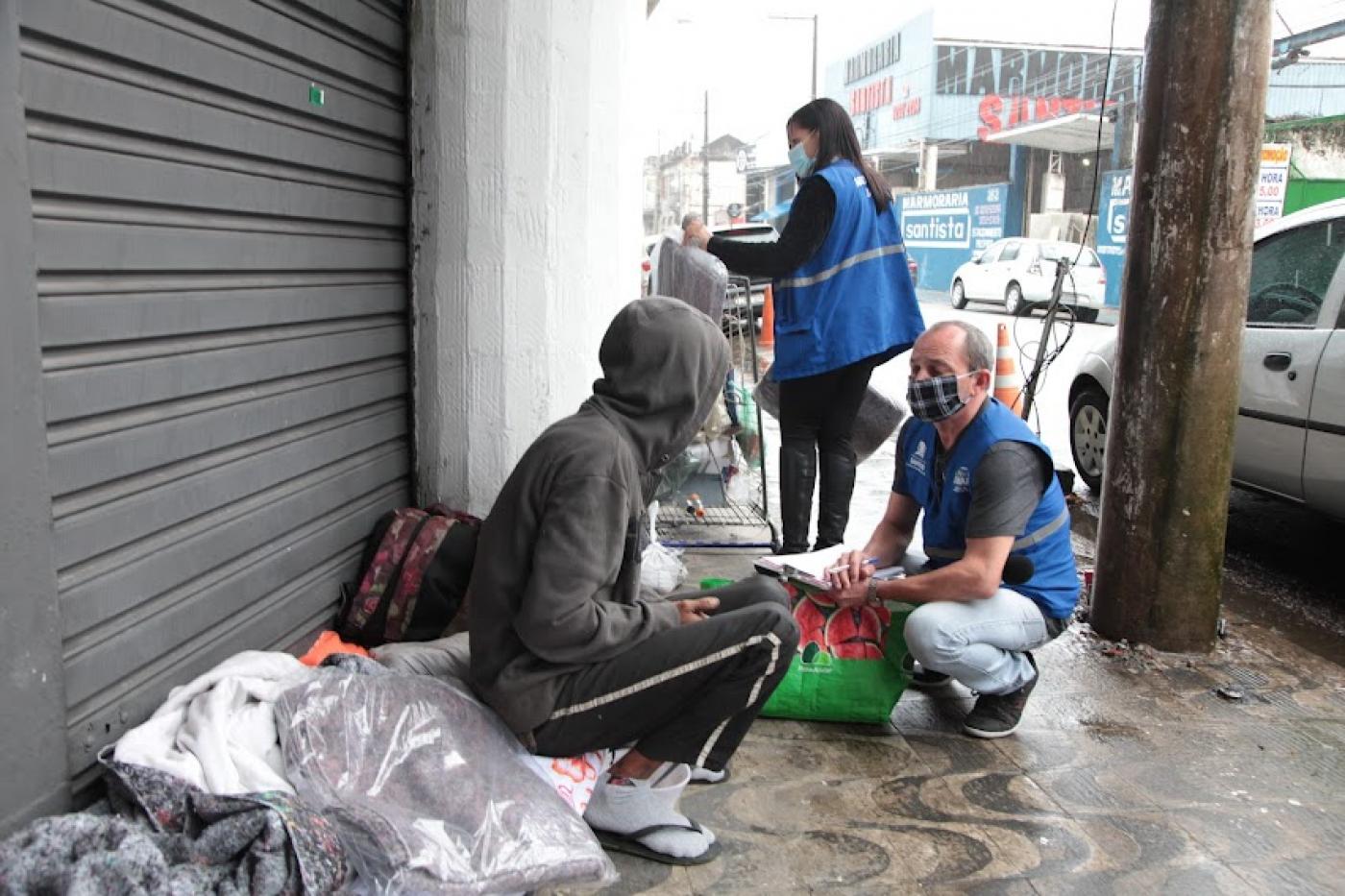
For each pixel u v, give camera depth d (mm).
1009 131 27578
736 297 5914
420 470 3461
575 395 3547
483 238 3338
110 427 1968
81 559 1892
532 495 2111
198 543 2234
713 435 5156
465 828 1963
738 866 2434
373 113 3025
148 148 2029
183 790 1803
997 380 6332
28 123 1724
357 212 2971
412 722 2104
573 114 3342
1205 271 3580
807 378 4270
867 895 2340
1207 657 3814
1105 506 3939
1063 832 2629
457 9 3197
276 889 1664
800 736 3117
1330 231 4793
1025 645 3064
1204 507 3752
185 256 2154
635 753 2383
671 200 74062
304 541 2721
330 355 2842
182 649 2217
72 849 1582
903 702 3377
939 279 32188
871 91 45000
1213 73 3486
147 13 1989
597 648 2133
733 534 5141
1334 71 31016
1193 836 2629
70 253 1823
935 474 3209
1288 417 4742
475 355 3402
